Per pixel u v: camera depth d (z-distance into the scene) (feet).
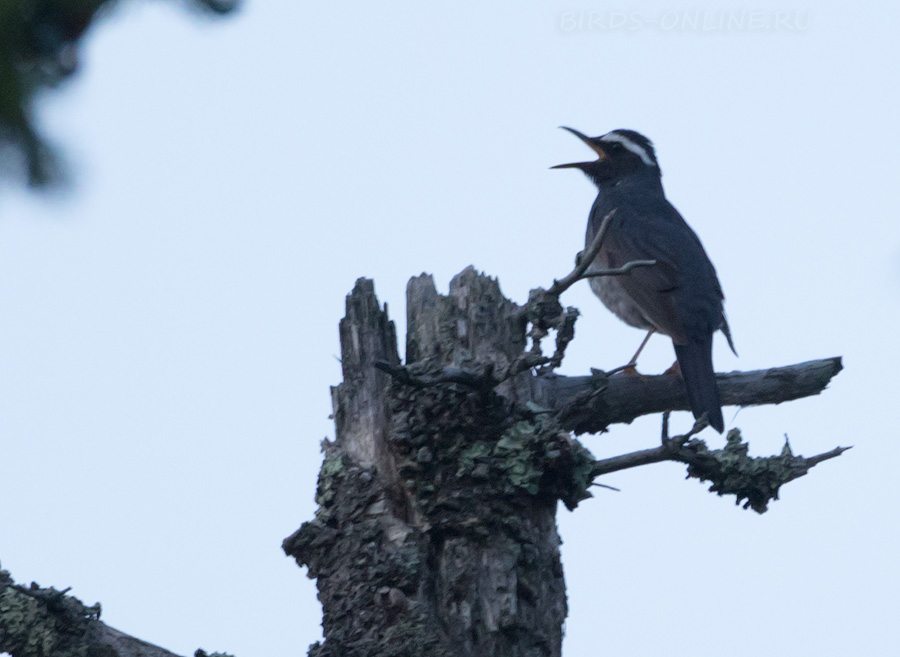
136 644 32.07
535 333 34.63
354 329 36.47
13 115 13.50
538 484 34.01
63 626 31.30
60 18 13.78
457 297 37.04
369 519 33.58
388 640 31.45
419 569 32.65
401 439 33.96
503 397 34.19
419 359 36.35
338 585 32.94
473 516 33.09
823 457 36.70
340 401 35.96
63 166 13.73
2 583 32.09
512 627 32.27
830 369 42.57
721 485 36.47
